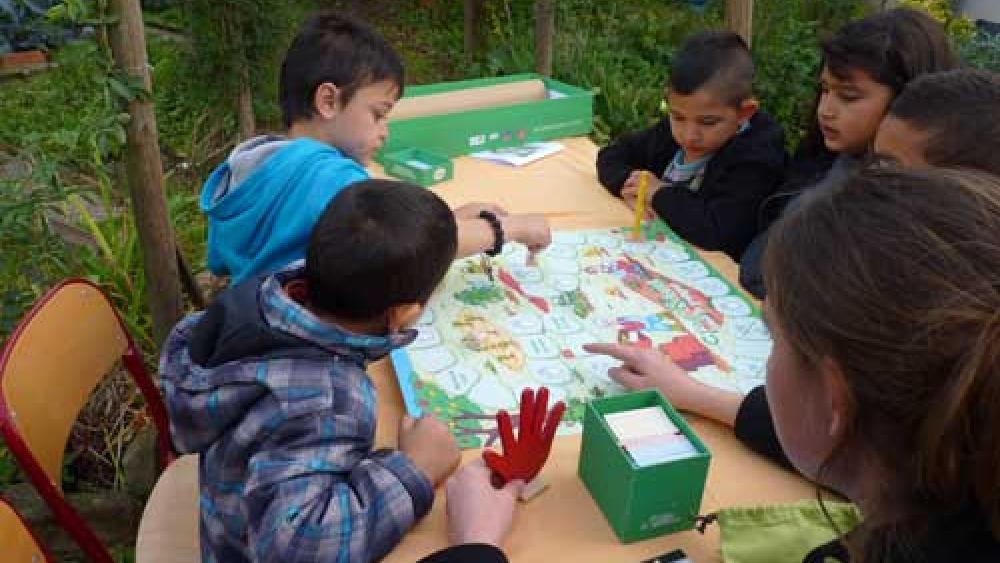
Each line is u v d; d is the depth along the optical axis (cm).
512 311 153
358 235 112
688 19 530
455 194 207
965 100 134
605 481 108
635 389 130
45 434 139
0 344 212
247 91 373
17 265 218
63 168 291
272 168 156
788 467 118
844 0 496
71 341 151
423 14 596
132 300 261
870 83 171
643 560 103
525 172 224
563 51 450
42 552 117
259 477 104
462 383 132
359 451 110
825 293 63
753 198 194
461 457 118
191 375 114
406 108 229
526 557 102
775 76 415
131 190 222
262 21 368
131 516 218
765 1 467
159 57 464
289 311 110
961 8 518
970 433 58
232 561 120
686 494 104
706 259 179
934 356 58
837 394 65
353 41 170
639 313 155
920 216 61
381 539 104
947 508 64
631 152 230
